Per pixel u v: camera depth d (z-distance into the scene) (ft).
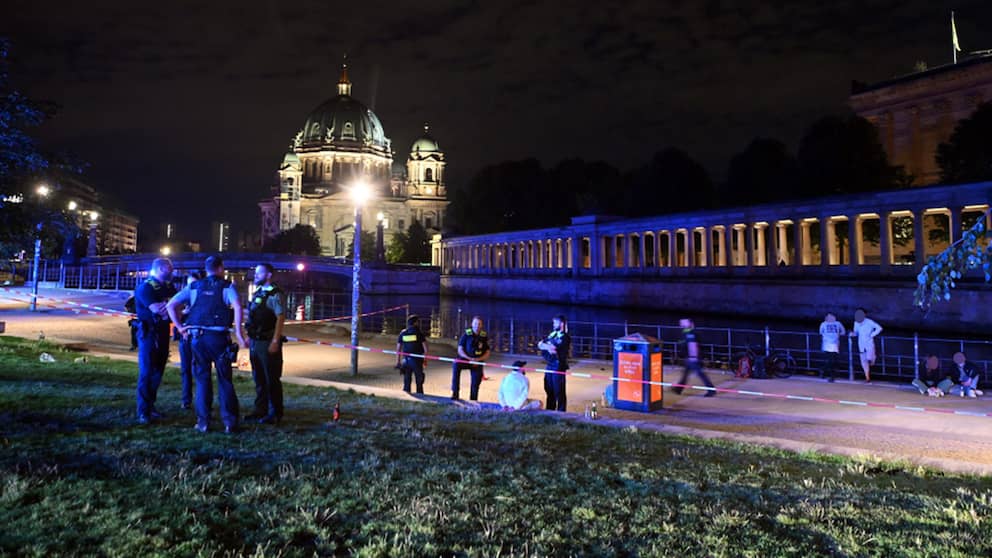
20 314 116.78
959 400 51.39
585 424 37.45
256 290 31.19
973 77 298.97
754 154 277.23
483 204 425.69
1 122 42.80
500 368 75.72
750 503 21.03
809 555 16.33
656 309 254.47
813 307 193.67
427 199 631.56
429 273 407.85
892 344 139.23
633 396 47.34
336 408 33.14
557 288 311.06
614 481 23.44
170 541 15.35
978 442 36.50
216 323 27.32
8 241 45.96
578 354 105.60
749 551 16.43
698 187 309.01
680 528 18.04
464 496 20.07
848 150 231.50
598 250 295.69
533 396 55.67
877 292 175.42
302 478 20.71
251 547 15.47
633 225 277.44
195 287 27.53
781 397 49.03
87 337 91.15
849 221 195.21
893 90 328.90
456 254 409.49
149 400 28.99
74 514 16.31
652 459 27.91
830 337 64.59
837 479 25.00
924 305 20.27
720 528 18.04
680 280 244.01
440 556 15.46
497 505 19.40
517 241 352.49
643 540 17.13
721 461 27.94
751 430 40.11
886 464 27.68
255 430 28.09
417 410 40.27
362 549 15.48
